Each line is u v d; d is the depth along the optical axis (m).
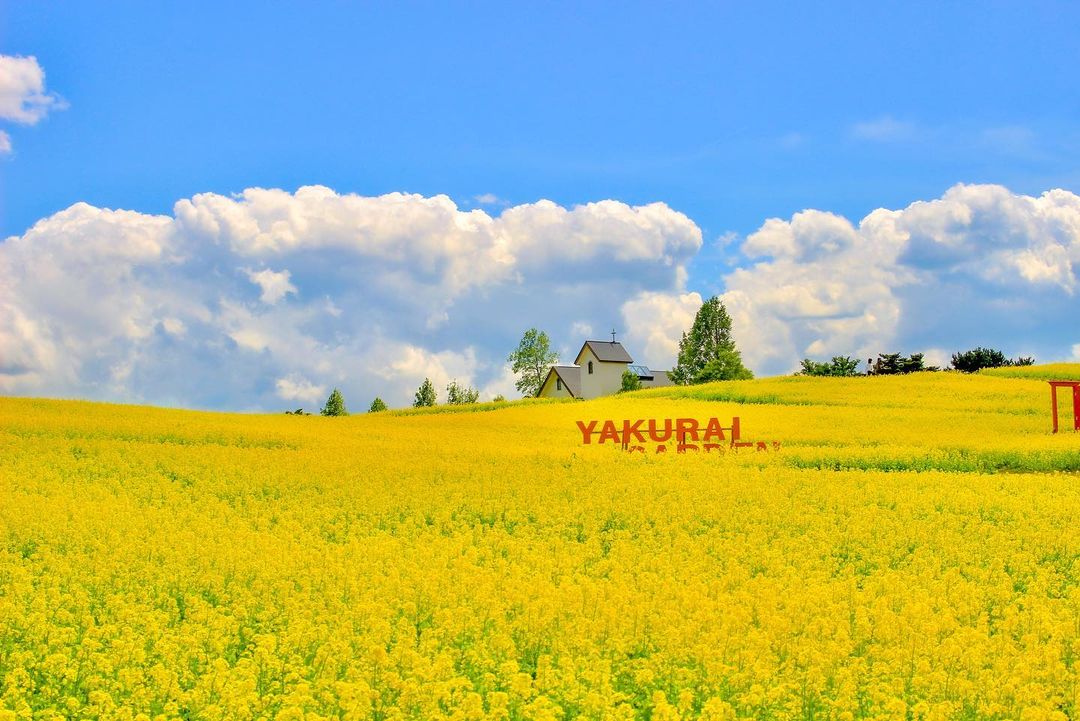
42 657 10.31
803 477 24.70
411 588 12.80
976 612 12.61
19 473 22.22
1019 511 19.83
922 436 33.53
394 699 9.23
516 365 101.94
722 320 88.88
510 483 23.62
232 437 30.91
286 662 10.20
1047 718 8.53
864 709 9.31
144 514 18.59
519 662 10.62
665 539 17.53
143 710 9.04
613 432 32.34
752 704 9.00
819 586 13.48
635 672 9.80
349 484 22.86
